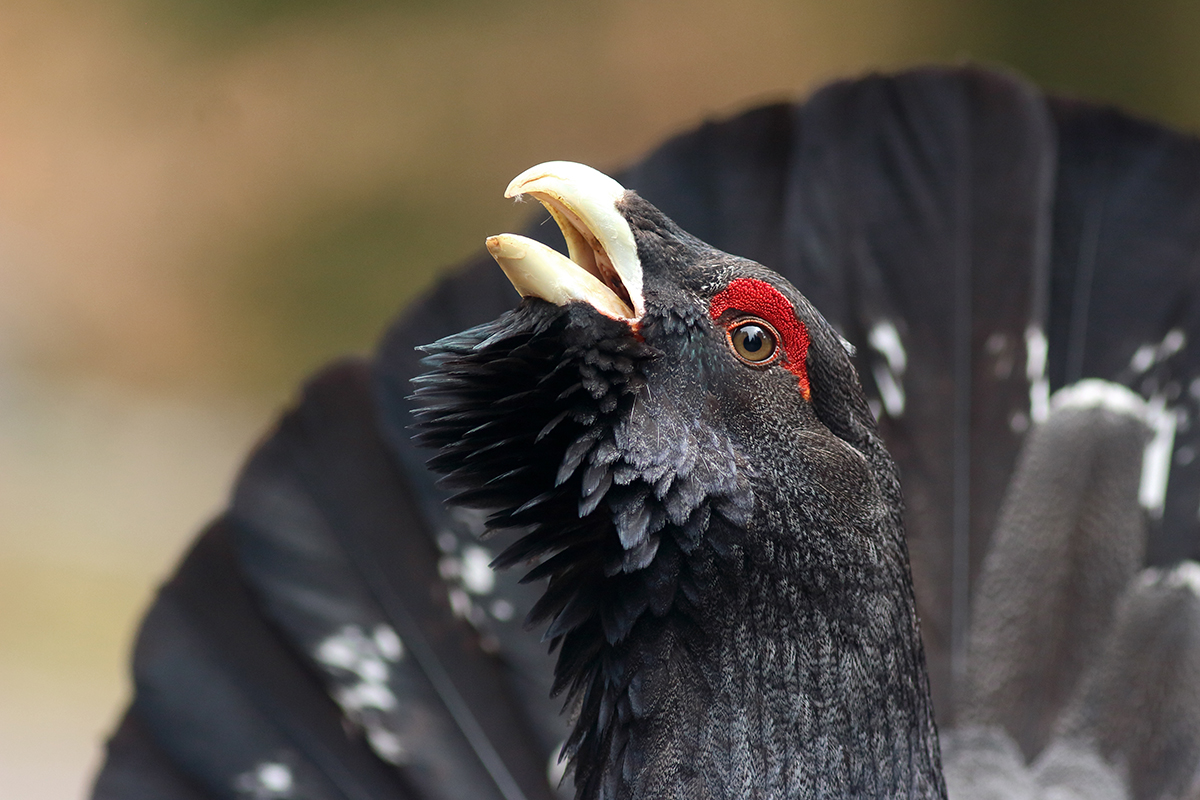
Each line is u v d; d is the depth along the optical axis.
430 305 4.50
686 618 4.34
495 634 4.49
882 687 4.34
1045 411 4.50
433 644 4.49
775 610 4.33
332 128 11.76
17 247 11.21
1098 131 4.51
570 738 4.36
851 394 4.35
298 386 4.50
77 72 11.99
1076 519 4.49
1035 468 4.50
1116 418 4.49
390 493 4.50
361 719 4.49
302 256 11.21
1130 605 4.49
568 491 4.34
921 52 11.31
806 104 4.50
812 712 4.34
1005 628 4.49
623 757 4.34
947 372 4.50
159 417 9.96
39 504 8.67
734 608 4.33
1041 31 10.88
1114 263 4.50
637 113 11.73
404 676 4.49
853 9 11.77
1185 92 10.44
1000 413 4.50
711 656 4.34
